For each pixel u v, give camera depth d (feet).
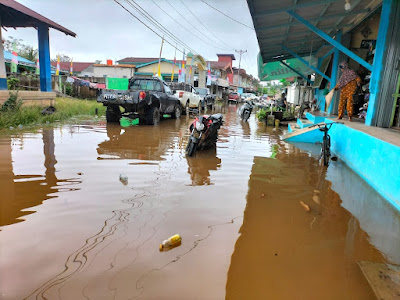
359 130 20.42
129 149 23.73
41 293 7.22
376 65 22.95
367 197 15.19
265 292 7.79
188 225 11.15
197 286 7.78
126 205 12.66
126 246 9.48
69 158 20.10
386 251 10.02
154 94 39.14
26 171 16.87
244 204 13.53
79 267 8.28
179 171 18.34
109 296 7.22
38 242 9.48
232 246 9.86
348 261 9.37
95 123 38.60
